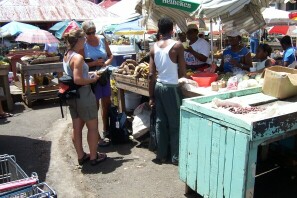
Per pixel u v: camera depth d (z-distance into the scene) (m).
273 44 12.52
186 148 3.12
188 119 3.04
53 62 7.83
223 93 3.35
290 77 3.41
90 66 4.49
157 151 4.22
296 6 14.68
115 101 5.68
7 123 6.29
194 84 3.97
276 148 4.03
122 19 9.60
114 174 3.92
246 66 4.77
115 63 7.61
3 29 14.19
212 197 2.87
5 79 7.08
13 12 16.55
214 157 2.77
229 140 2.59
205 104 3.08
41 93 7.61
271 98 3.37
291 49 6.21
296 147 3.84
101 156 4.29
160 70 3.90
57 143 5.06
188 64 5.12
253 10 5.68
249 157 2.46
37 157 4.53
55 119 6.47
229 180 2.64
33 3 17.31
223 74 4.55
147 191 3.52
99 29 9.64
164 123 4.07
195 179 3.06
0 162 2.76
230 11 4.27
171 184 3.65
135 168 4.07
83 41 3.81
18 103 7.89
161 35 3.95
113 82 5.62
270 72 3.43
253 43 12.16
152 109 4.32
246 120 2.43
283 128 2.55
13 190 2.10
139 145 4.80
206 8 4.22
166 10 5.27
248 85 3.73
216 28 11.69
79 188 3.62
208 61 5.23
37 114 6.91
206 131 2.82
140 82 4.71
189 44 5.23
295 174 3.83
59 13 17.28
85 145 4.90
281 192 3.50
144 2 5.04
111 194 3.48
